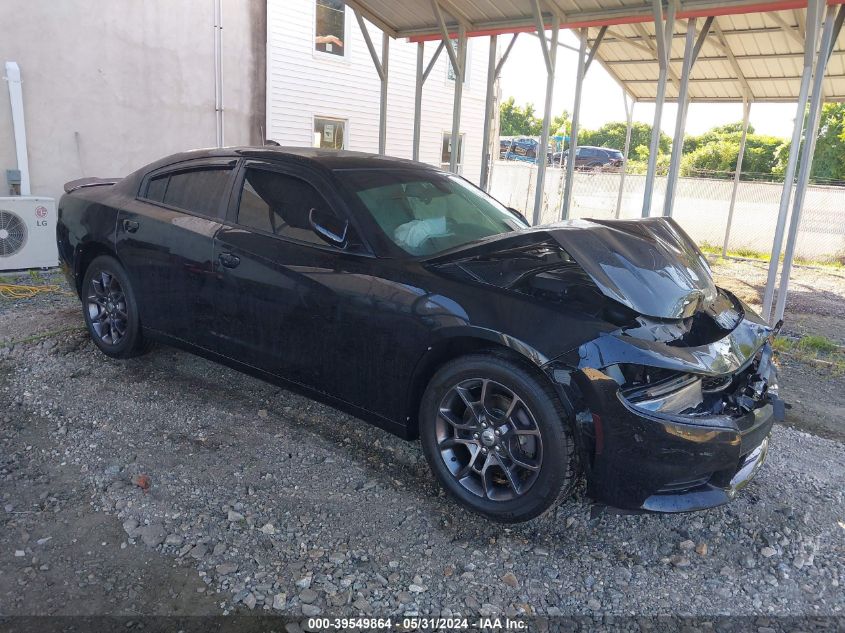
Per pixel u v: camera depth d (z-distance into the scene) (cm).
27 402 381
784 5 595
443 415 294
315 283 327
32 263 756
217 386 418
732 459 268
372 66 1487
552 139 2953
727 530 297
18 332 500
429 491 312
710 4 628
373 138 1539
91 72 949
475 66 1811
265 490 304
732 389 301
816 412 456
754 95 1179
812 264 1322
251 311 355
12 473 307
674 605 247
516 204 1983
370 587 244
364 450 348
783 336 647
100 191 461
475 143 1883
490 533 282
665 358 255
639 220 349
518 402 271
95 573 243
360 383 321
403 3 804
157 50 1028
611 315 277
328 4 1354
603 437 255
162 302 403
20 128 863
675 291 292
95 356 457
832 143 2412
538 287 289
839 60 919
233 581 243
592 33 975
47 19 891
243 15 1159
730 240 1492
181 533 269
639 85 1216
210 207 387
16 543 257
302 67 1309
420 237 341
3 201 723
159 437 348
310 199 347
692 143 4066
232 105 1171
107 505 285
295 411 389
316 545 267
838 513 317
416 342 295
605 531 290
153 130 1045
